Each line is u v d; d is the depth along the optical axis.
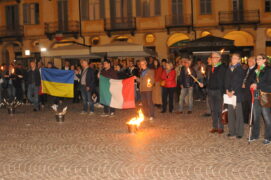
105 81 13.68
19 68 19.89
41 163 7.68
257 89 8.91
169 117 13.73
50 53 21.17
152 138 9.92
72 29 33.91
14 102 16.23
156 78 15.28
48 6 34.59
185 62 14.55
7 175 6.92
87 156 8.15
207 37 20.84
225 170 6.88
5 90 21.91
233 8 30.88
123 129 11.41
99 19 33.50
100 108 17.36
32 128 12.04
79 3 33.78
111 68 13.83
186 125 11.87
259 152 8.12
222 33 31.19
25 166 7.48
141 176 6.67
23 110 17.20
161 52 32.16
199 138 9.76
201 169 6.99
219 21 30.89
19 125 12.76
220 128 10.30
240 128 9.54
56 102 17.77
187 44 21.00
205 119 13.05
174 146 8.91
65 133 10.95
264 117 8.84
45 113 15.95
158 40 32.22
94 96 17.78
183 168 7.09
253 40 30.77
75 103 20.11
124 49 20.14
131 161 7.66
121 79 13.62
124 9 32.78
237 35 31.89
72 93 15.74
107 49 20.28
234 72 9.32
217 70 10.11
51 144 9.46
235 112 9.60
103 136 10.34
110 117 14.16
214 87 10.14
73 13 34.03
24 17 35.44
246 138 9.59
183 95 14.62
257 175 6.54
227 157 7.78
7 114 15.93
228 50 20.64
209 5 31.38
